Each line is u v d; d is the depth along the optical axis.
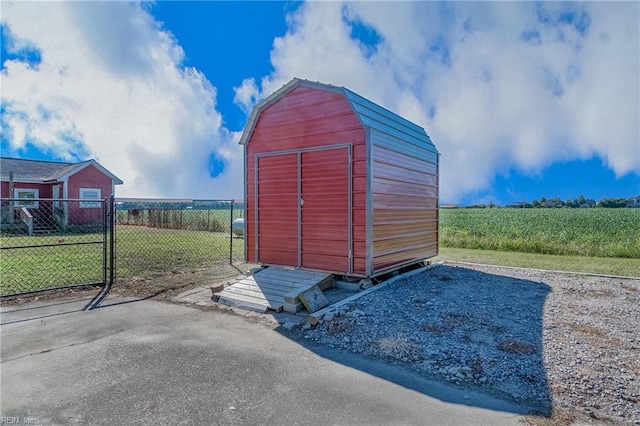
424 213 7.79
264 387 2.72
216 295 5.39
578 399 2.51
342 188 5.76
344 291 5.73
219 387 2.71
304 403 2.49
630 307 4.73
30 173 19.14
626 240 11.86
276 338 3.81
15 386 2.71
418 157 7.47
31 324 4.21
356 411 2.38
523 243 11.41
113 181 19.36
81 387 2.71
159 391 2.65
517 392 2.62
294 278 5.86
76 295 5.60
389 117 6.66
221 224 17.31
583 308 4.69
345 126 5.72
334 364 3.14
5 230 15.37
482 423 2.24
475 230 15.88
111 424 2.24
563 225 18.06
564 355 3.20
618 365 3.01
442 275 6.98
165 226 18.55
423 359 3.19
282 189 6.48
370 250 5.52
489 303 4.91
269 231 6.67
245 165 7.00
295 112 6.31
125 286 6.20
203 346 3.56
